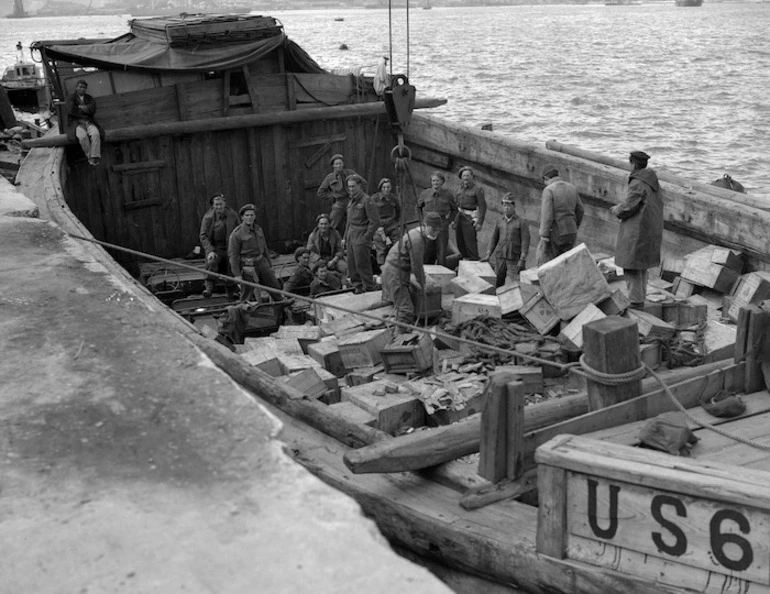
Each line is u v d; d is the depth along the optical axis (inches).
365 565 92.0
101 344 156.9
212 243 563.8
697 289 415.2
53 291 189.2
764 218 415.2
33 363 148.6
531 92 2154.3
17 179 570.9
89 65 669.3
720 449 200.7
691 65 2987.2
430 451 210.8
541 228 434.0
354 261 518.6
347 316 428.1
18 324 168.1
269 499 105.3
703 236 457.4
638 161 369.7
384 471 205.5
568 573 170.9
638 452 167.6
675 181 517.0
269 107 695.1
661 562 161.8
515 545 182.1
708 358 334.0
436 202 534.3
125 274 369.1
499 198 634.8
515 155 600.4
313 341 404.8
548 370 346.3
